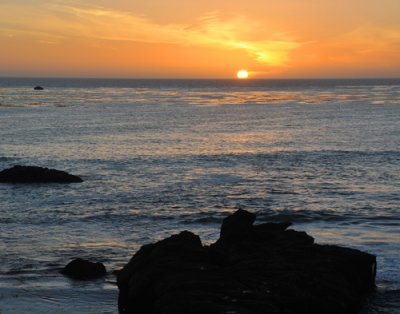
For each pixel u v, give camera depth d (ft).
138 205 91.81
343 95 536.83
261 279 46.03
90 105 364.99
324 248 52.80
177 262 48.03
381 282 55.01
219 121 258.98
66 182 112.37
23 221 81.51
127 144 173.78
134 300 46.19
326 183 110.63
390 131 208.54
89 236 73.15
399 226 77.82
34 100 420.36
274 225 58.49
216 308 40.37
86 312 48.47
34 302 50.44
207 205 91.86
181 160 142.72
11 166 134.31
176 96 521.24
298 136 196.65
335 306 45.37
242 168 129.70
